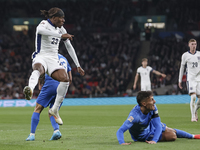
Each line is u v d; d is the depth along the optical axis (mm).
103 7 60688
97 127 13453
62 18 9281
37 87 43938
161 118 17297
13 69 51031
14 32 58875
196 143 8078
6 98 43719
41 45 9164
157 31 58594
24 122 17641
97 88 44594
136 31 57094
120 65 50625
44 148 7828
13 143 8898
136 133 8492
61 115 22016
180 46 53000
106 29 58406
